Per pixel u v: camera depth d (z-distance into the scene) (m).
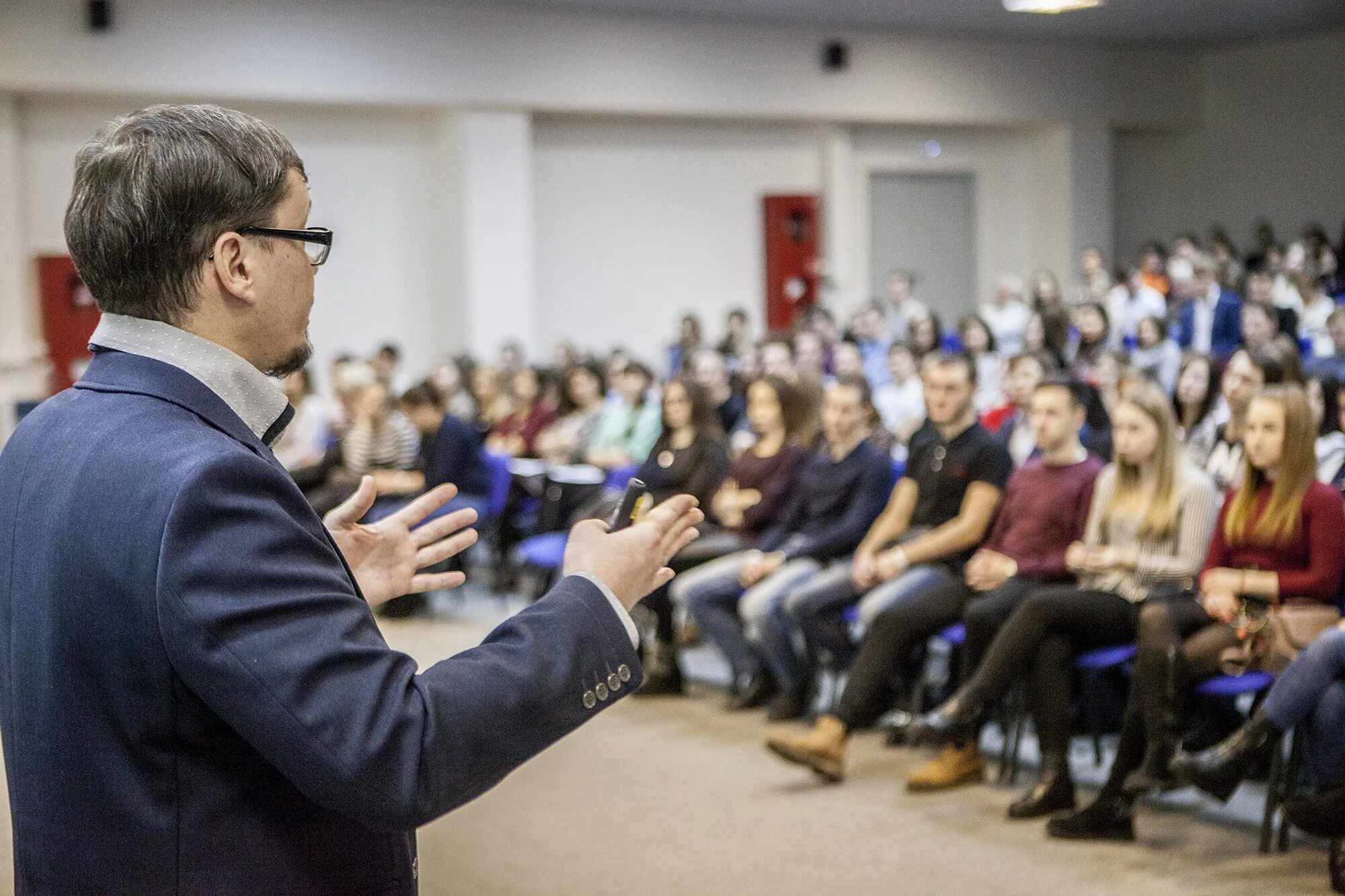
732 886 2.77
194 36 8.04
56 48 7.70
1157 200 12.47
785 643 4.04
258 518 0.84
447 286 9.27
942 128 11.22
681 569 4.44
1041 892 2.68
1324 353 7.14
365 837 0.93
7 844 2.82
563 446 6.45
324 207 8.95
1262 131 11.63
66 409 0.93
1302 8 10.05
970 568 3.42
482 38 8.84
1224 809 3.18
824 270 10.62
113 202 0.90
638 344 10.10
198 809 0.86
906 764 3.64
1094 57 11.33
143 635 0.83
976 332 7.11
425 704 0.84
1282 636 2.90
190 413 0.90
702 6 9.12
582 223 9.84
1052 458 3.50
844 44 10.09
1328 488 2.96
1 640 0.94
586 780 3.57
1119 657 3.15
